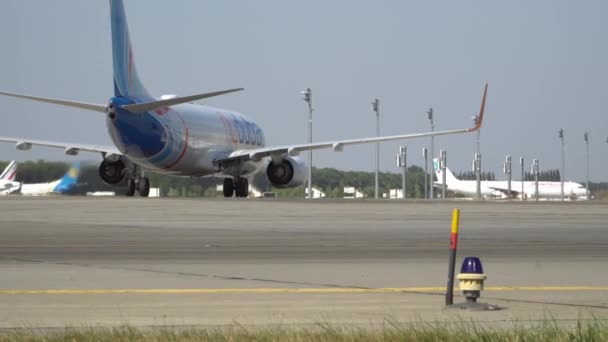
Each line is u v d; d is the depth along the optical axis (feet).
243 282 164.96
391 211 433.89
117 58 535.19
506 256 216.74
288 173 645.51
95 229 304.30
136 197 576.20
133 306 136.46
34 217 369.30
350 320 123.34
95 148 601.21
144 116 545.03
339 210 436.76
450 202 596.29
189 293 150.61
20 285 159.94
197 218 366.22
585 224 347.97
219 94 486.38
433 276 174.29
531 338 104.58
